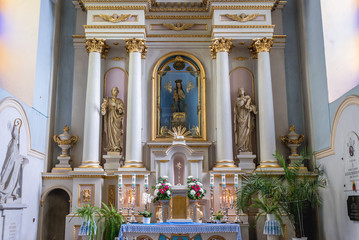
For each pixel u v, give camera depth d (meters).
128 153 13.36
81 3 14.75
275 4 14.98
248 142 14.01
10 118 10.48
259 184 11.66
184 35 14.78
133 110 13.58
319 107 12.90
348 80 11.31
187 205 11.72
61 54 14.75
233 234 11.02
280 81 14.52
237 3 14.14
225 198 12.27
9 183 10.31
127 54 14.77
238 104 14.18
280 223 10.98
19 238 11.10
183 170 13.27
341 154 11.03
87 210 11.35
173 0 14.55
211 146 14.04
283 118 14.24
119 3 14.09
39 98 12.87
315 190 11.98
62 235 13.79
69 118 14.32
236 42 14.38
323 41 12.46
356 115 10.10
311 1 13.55
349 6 11.59
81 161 13.73
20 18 11.84
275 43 14.76
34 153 12.33
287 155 13.96
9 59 11.19
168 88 14.73
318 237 12.74
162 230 10.88
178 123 14.40
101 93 14.40
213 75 14.40
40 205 12.98
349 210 10.41
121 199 12.13
